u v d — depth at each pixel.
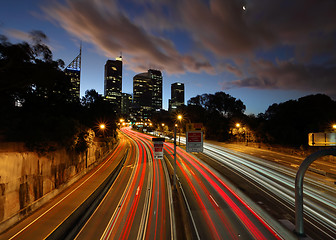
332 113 39.22
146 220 14.35
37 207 16.03
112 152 50.66
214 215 15.08
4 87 16.75
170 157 42.62
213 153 45.75
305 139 42.78
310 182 22.27
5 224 12.57
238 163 34.50
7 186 12.95
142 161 39.03
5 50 14.64
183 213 15.45
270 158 37.62
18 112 20.02
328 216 14.59
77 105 35.47
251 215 15.11
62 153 20.94
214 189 21.62
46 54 17.77
